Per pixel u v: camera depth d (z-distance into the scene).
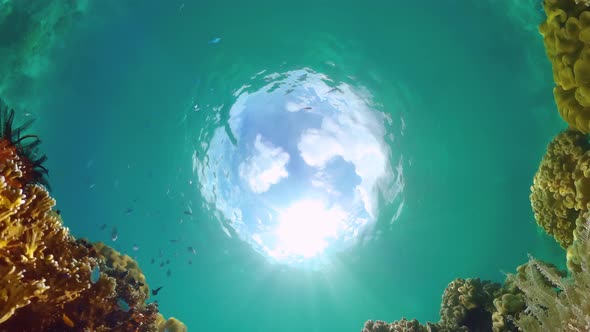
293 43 12.31
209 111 13.42
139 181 12.97
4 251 3.15
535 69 10.56
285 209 15.80
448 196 12.30
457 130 11.73
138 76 12.31
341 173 15.25
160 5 11.76
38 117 11.79
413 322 7.69
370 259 13.93
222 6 11.80
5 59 11.11
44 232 3.85
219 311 13.88
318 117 14.76
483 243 11.87
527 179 11.14
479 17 10.73
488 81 11.06
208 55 12.38
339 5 11.66
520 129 11.03
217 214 14.73
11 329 3.18
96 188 12.41
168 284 13.22
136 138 12.71
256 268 14.84
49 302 3.34
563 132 5.41
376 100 12.73
